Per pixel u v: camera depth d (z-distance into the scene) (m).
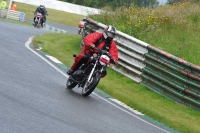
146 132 19.58
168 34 41.16
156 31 40.81
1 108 17.33
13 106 18.12
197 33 42.50
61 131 15.96
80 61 24.91
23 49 35.81
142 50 32.12
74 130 16.56
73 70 25.34
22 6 110.00
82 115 19.58
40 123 16.45
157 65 30.45
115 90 28.08
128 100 25.70
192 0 59.56
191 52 36.47
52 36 47.69
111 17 44.78
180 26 43.59
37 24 70.25
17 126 15.39
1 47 34.06
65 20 97.50
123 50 33.78
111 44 24.94
